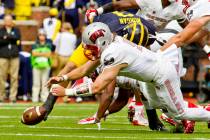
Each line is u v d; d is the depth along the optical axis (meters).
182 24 21.16
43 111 19.00
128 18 20.02
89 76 20.70
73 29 41.50
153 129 20.19
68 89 17.66
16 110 30.38
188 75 41.91
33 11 45.88
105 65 17.61
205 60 41.94
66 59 38.50
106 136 17.88
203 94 39.69
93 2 40.81
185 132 18.94
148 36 20.00
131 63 17.67
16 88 38.03
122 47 17.61
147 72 17.88
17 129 20.08
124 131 19.78
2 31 37.31
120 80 21.30
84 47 18.00
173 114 18.56
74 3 41.44
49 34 38.66
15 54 37.56
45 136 17.70
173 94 18.23
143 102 20.11
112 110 22.94
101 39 17.70
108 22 20.03
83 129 20.36
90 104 37.41
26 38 44.03
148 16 21.23
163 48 18.67
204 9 19.77
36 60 38.03
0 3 44.50
